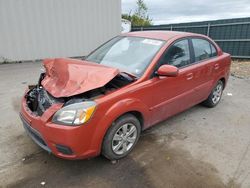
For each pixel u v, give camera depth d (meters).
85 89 2.55
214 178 2.80
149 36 3.84
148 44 3.62
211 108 5.01
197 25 13.33
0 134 3.62
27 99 3.28
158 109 3.42
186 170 2.92
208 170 2.94
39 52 10.47
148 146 3.41
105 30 12.39
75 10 11.05
